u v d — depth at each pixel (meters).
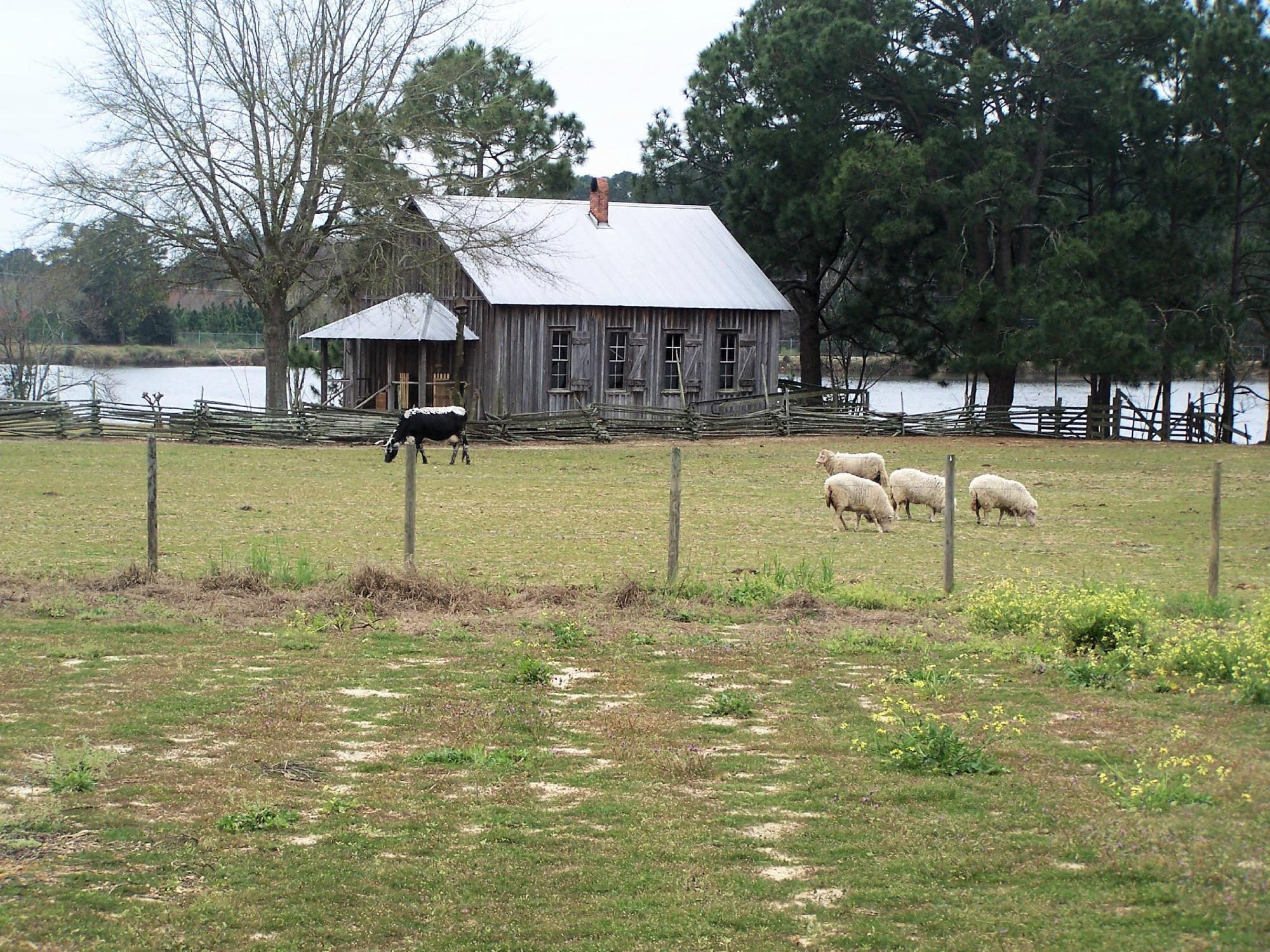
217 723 10.02
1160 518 25.61
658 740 9.87
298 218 42.22
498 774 8.98
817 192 48.78
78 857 7.27
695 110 58.41
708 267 48.00
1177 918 6.58
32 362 61.94
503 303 42.78
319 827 7.89
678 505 16.25
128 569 15.68
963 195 45.56
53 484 26.81
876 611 15.34
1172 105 47.53
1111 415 47.72
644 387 45.56
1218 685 11.95
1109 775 9.01
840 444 42.38
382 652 12.70
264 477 29.36
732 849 7.62
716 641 13.52
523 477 30.88
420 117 42.91
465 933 6.48
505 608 14.95
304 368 56.75
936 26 50.09
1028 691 11.66
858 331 53.34
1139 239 47.28
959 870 7.29
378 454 36.16
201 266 43.53
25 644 12.59
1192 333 45.75
